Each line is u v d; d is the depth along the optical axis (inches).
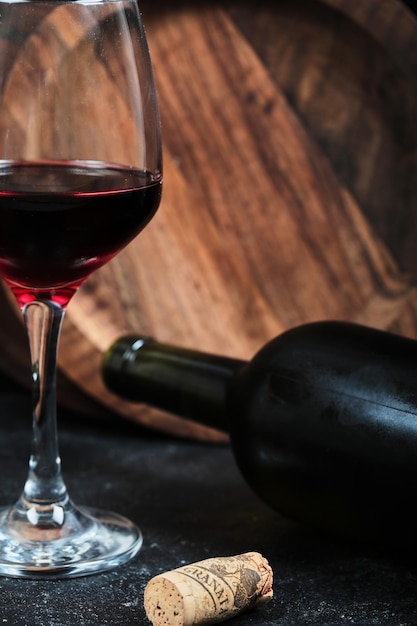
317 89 38.0
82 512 29.5
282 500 28.6
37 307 28.3
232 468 33.5
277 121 37.6
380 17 37.4
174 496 31.6
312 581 27.5
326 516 28.1
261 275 37.4
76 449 34.5
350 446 27.1
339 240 38.4
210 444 35.4
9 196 25.9
